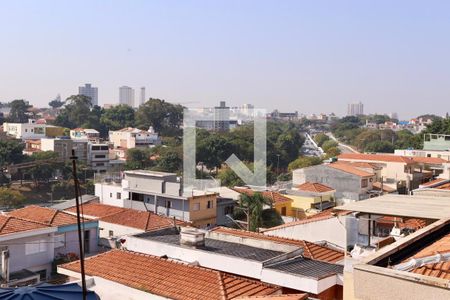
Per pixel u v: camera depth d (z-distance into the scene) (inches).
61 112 6673.2
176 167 3597.4
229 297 611.8
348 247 881.5
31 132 5103.3
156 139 5093.5
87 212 1769.2
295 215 2135.8
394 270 333.4
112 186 2245.3
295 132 4889.3
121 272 709.3
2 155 3243.1
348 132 6988.2
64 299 562.3
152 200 2055.9
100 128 6003.9
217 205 2079.2
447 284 305.1
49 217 1418.6
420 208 579.2
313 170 2468.0
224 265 730.2
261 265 691.4
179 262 725.9
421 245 448.8
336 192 2325.3
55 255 1317.7
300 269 684.1
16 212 1489.9
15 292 571.5
